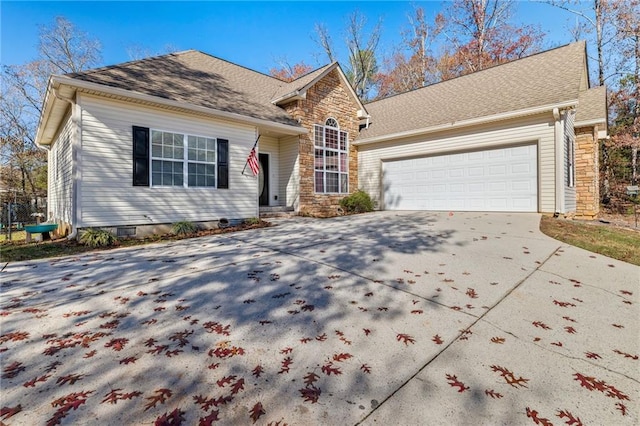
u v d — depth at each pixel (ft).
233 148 32.73
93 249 21.34
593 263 16.01
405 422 5.93
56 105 27.48
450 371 7.49
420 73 83.56
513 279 13.67
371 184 46.70
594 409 6.31
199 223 29.94
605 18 56.95
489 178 35.27
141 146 26.58
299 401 6.45
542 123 31.45
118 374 7.26
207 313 10.50
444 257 17.01
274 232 26.55
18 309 10.88
